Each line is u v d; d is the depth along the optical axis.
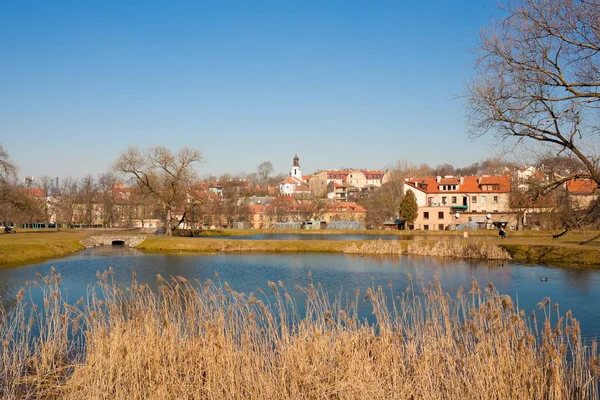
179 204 77.56
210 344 11.58
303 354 11.34
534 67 17.30
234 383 10.93
